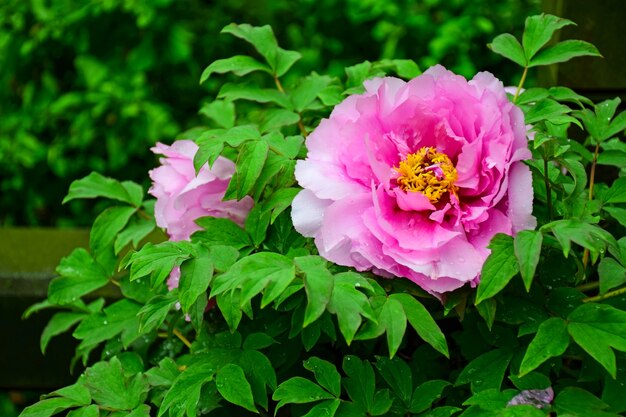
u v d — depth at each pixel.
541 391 1.02
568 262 1.07
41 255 1.47
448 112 1.05
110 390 1.08
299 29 2.36
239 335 1.08
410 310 1.02
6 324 1.39
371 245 1.03
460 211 1.03
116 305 1.20
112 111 2.12
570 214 1.06
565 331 1.00
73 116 2.14
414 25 2.13
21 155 2.13
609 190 1.09
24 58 2.18
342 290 1.00
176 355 1.24
